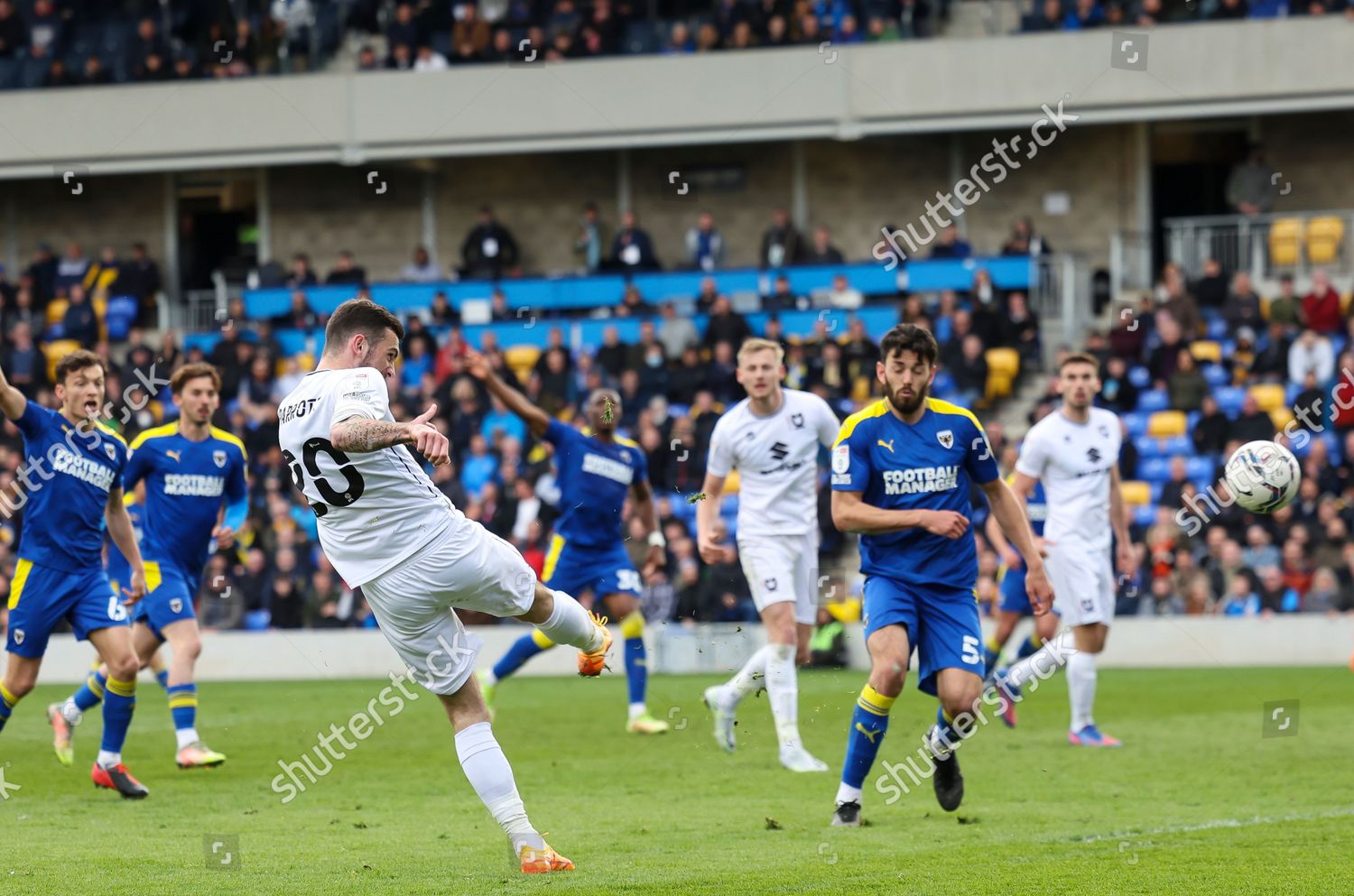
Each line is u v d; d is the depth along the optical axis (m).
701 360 35.41
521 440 34.88
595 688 26.41
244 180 47.88
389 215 47.03
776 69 40.94
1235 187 39.81
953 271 38.50
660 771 15.91
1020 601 20.33
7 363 38.66
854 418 12.36
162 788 15.07
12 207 48.03
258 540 31.92
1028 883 9.79
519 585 10.41
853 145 44.75
